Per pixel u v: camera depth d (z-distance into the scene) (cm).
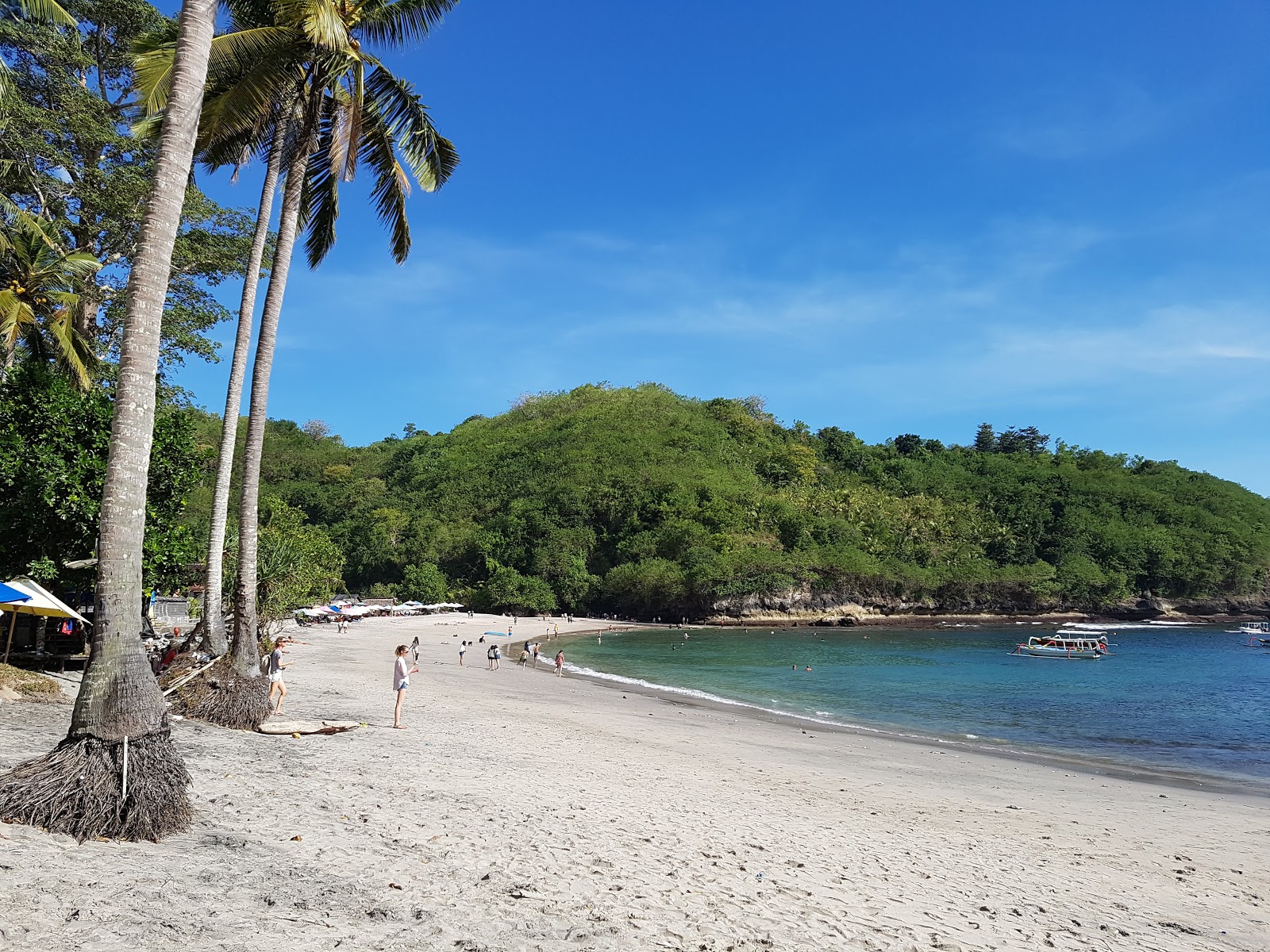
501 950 545
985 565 11188
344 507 12875
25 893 526
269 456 14525
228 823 784
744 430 15512
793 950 604
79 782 676
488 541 10844
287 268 1559
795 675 4156
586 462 12731
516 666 4081
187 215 2567
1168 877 964
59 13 1838
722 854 862
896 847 991
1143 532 12056
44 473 1730
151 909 537
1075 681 4088
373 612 7856
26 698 1418
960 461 16100
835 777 1509
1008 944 673
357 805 918
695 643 6650
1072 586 10906
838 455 15700
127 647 728
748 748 1811
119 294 2588
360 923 567
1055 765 1908
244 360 1633
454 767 1229
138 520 747
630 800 1113
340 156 1595
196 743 1195
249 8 1577
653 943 587
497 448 14862
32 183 2392
